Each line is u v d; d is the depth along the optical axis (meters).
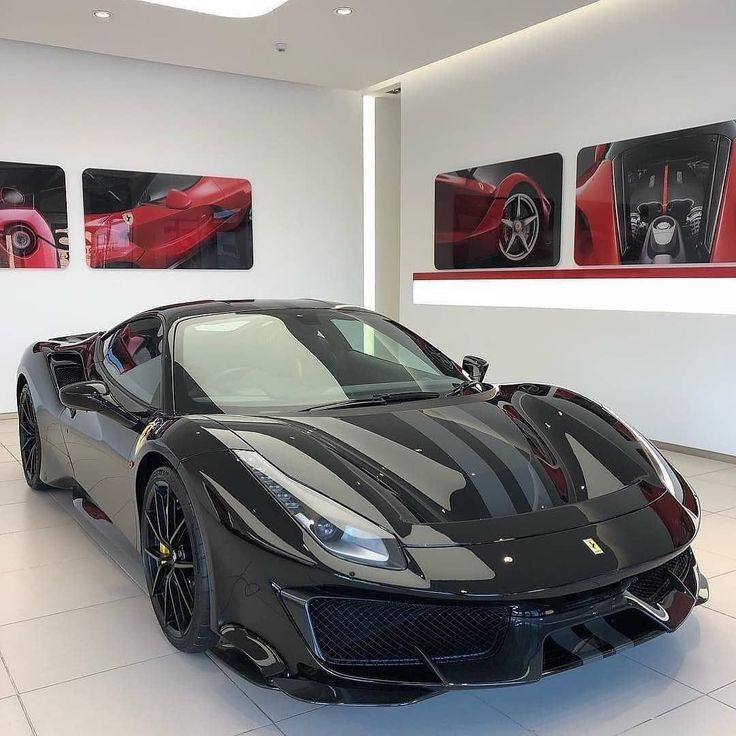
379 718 1.65
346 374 2.35
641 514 1.67
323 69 5.95
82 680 1.83
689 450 4.28
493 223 5.50
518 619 1.51
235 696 1.75
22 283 5.57
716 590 2.30
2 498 3.41
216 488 1.67
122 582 2.44
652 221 4.34
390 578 1.43
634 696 1.72
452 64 5.79
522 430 1.97
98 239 5.81
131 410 2.30
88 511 2.78
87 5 4.52
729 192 3.91
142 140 5.97
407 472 1.69
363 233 7.21
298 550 1.50
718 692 1.73
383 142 7.43
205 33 5.05
